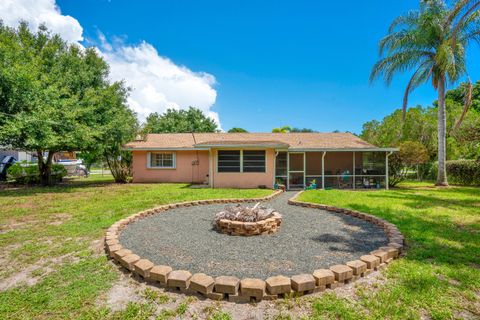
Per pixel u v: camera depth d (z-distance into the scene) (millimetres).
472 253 3695
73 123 11438
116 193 10305
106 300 2588
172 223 5621
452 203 7828
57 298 2619
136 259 3268
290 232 4953
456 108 19344
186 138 17328
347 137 16438
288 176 13258
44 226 5262
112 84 14812
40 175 13906
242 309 2441
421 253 3713
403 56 13375
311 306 2465
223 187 12680
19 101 10445
